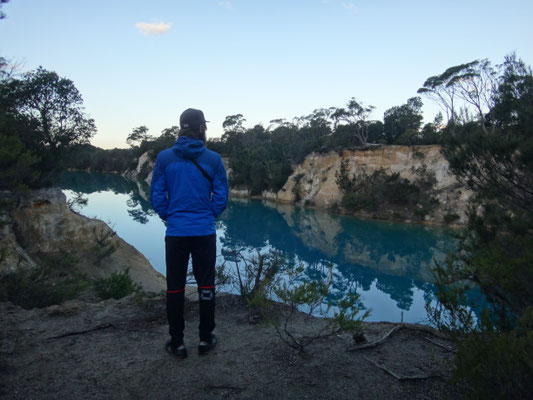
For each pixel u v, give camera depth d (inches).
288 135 3553.2
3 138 254.7
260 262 160.1
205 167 95.0
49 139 640.4
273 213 1750.7
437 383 87.8
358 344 112.7
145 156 4370.1
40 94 644.7
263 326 126.5
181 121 96.5
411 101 2694.4
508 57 169.9
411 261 850.1
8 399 76.7
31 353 100.9
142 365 94.5
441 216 1389.0
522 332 78.5
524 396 64.2
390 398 81.0
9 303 155.5
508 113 163.3
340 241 1093.8
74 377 87.5
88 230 600.1
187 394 81.0
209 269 99.6
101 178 3909.9
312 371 93.7
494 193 159.6
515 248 137.9
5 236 352.5
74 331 118.0
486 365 68.7
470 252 151.6
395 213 1499.8
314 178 2039.9
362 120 2502.5
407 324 131.6
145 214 1658.5
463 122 184.1
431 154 1600.6
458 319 100.9
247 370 93.1
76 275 306.5
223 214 1706.4
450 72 1583.4
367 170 1761.8
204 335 102.0
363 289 601.6
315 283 106.2
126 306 149.1
